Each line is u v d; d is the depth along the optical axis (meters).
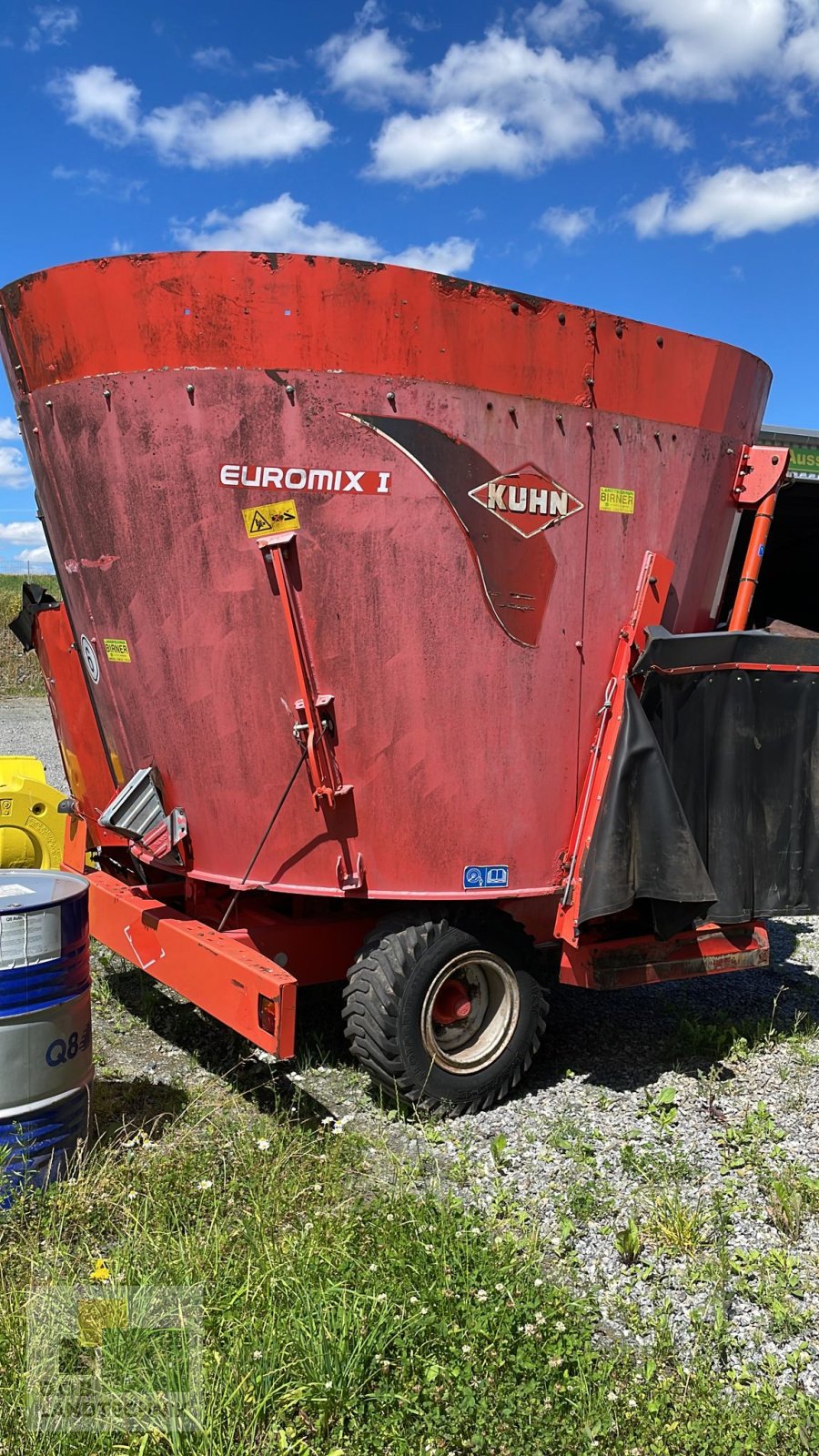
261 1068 4.47
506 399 3.92
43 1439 2.30
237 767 4.01
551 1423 2.46
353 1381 2.50
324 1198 3.35
